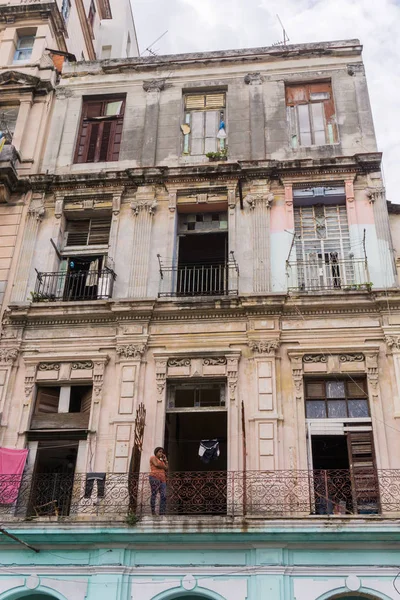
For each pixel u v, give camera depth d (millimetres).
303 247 16375
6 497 13438
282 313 15047
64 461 15094
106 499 13164
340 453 15625
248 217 16719
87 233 17484
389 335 14422
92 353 15148
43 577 12516
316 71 18906
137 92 19391
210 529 12117
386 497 12695
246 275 15820
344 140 17625
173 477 14289
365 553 12109
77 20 24656
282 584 11914
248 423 13977
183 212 17453
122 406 14375
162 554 12516
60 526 12438
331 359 14523
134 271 16172
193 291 16156
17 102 19641
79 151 18859
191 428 18578
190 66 19500
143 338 15078
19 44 21312
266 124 18172
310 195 16828
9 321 15664
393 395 13898
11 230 17219
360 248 15914
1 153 17891
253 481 12828
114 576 12320
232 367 14617
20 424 14555
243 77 19125
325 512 12977
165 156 18047
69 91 19734
